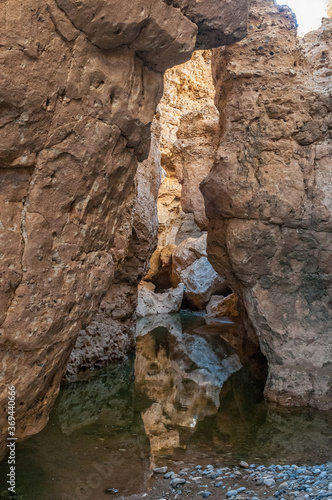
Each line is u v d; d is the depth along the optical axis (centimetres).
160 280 1545
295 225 549
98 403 543
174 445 422
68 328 329
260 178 549
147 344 883
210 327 1059
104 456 392
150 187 813
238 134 561
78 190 310
